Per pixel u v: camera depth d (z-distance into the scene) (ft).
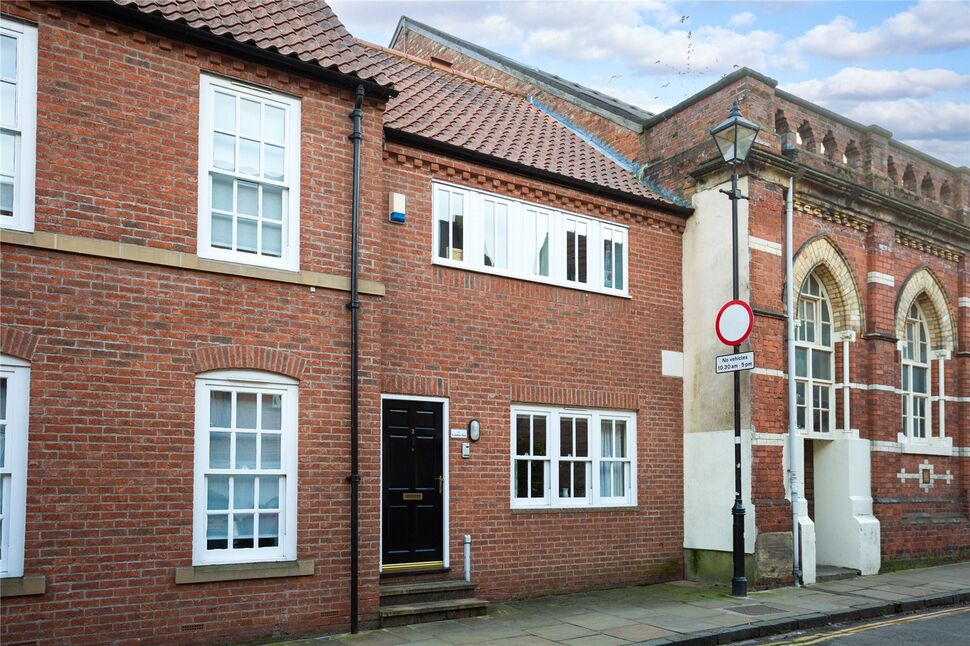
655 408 42.04
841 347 46.70
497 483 35.96
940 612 35.70
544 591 36.70
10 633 22.70
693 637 28.43
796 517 40.45
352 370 29.63
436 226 35.86
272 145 29.30
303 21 31.78
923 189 53.62
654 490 41.39
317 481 28.78
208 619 26.04
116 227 25.55
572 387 39.01
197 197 27.27
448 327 35.37
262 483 28.04
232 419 27.61
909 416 51.11
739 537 36.68
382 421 33.35
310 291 29.32
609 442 40.75
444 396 34.86
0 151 24.17
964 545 51.01
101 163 25.48
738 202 41.65
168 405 26.00
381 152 32.19
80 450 24.32
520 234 38.50
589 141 51.83
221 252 27.81
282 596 27.58
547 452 38.17
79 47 25.38
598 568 38.68
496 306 36.99
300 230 29.37
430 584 32.68
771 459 40.37
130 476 25.09
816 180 44.39
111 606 24.36
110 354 25.12
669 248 43.88
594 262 40.98
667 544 41.45
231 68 28.35
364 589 29.37
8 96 24.36
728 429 40.60
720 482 40.68
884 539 45.88
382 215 34.06
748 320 35.86
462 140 37.73
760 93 42.45
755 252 41.42
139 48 26.50
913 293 51.21
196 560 26.30
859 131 48.85
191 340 26.66
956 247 54.19
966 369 53.93
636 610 33.45
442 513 34.40
